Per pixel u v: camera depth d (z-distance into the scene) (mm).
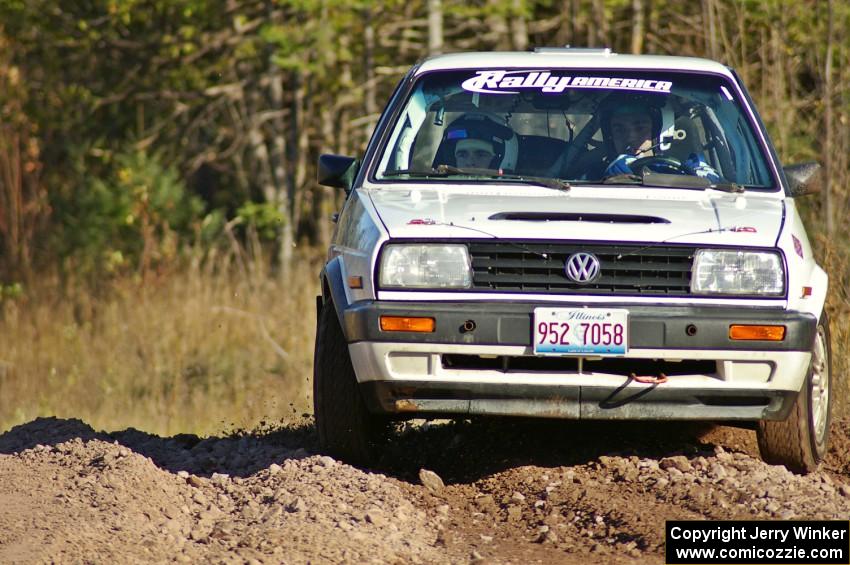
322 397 22281
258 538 18516
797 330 20328
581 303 20250
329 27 64312
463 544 19156
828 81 45375
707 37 48344
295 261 69312
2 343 54250
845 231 41312
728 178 24000
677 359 20250
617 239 20359
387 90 76250
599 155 24078
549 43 73562
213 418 39031
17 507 19812
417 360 20422
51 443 25891
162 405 41844
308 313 51500
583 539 19188
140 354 50438
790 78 49500
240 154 80562
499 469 23500
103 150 79438
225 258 60906
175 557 17750
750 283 20516
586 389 20406
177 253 67375
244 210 69562
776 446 22312
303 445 26953
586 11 65125
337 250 23062
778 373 20391
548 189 23109
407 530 19656
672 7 61125
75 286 65688
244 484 21750
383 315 20328
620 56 25891
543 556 18359
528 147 24203
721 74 25422
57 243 71312
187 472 23703
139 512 19734
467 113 24688
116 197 71688
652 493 20812
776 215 21766
